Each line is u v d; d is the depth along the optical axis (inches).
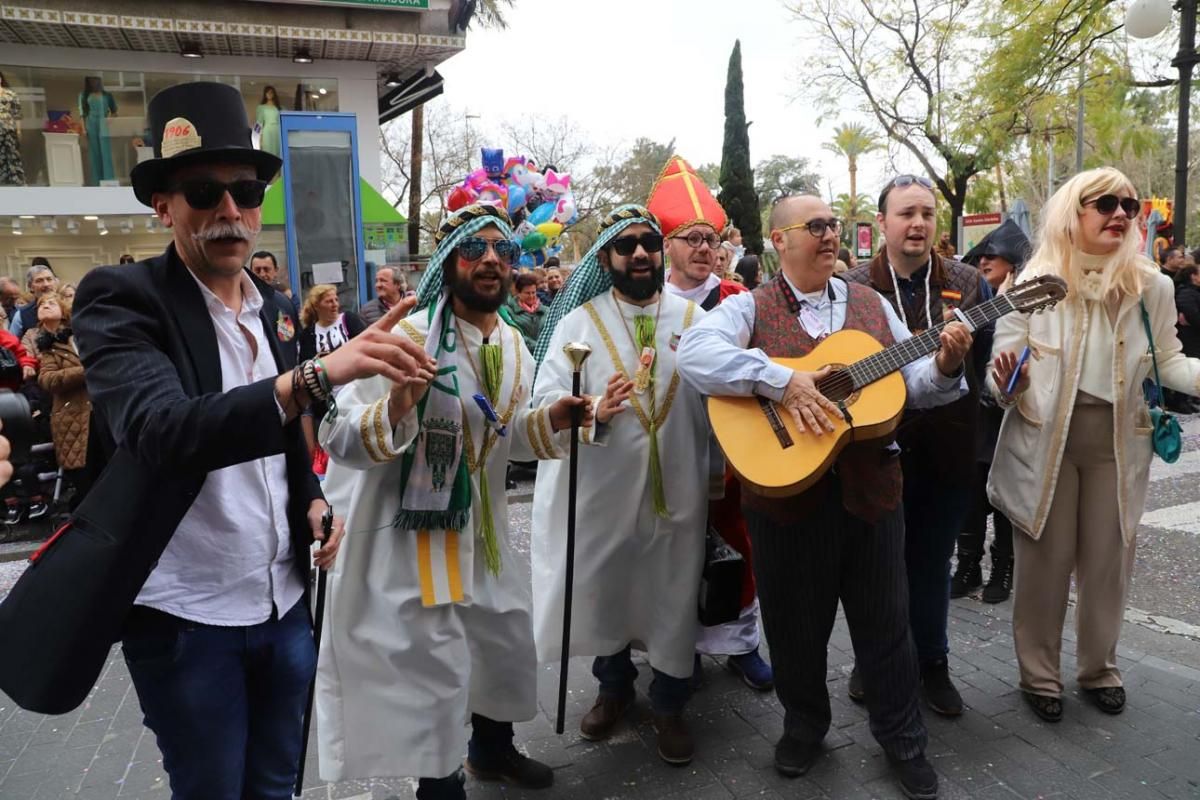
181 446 60.6
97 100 507.2
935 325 116.6
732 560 116.0
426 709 95.1
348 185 441.7
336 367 63.1
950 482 121.6
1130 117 613.3
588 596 119.9
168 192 72.1
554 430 103.2
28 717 136.0
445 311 98.4
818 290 111.8
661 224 149.9
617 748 121.3
